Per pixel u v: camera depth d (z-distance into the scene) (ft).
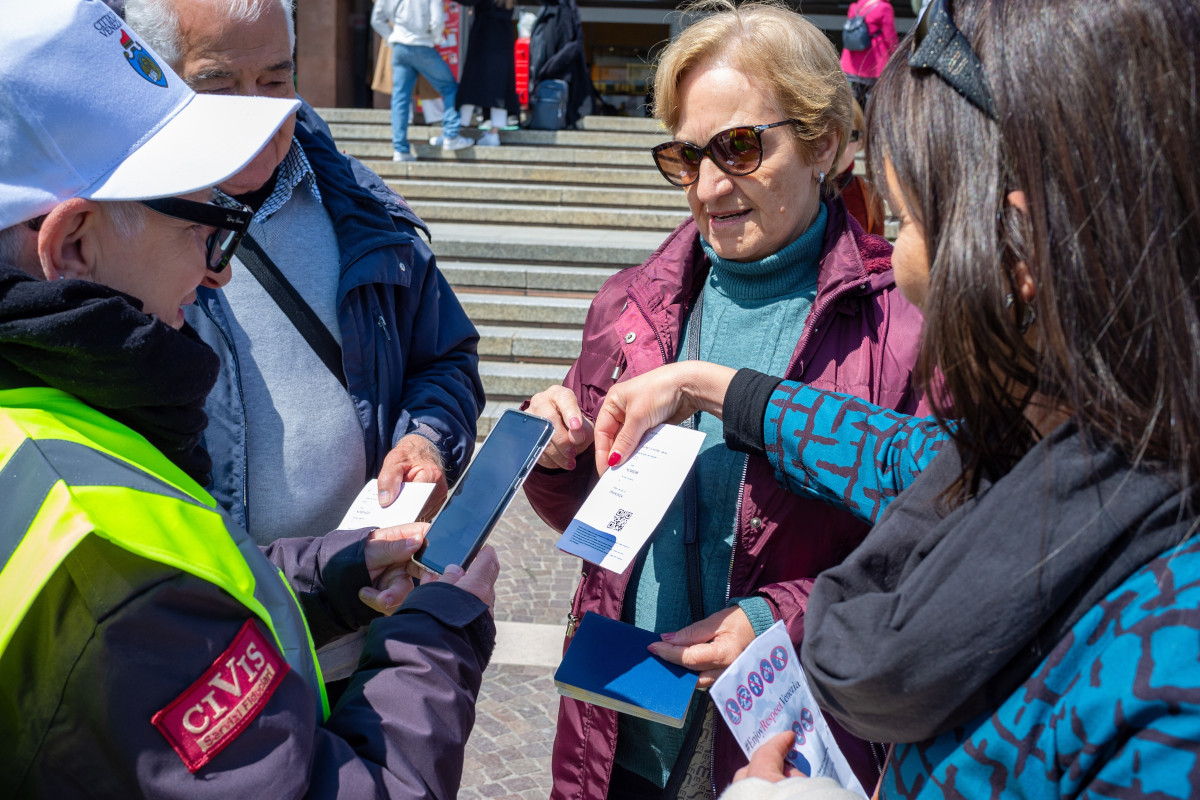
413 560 4.55
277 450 5.73
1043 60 2.25
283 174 6.03
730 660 4.36
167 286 3.47
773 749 3.49
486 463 4.61
